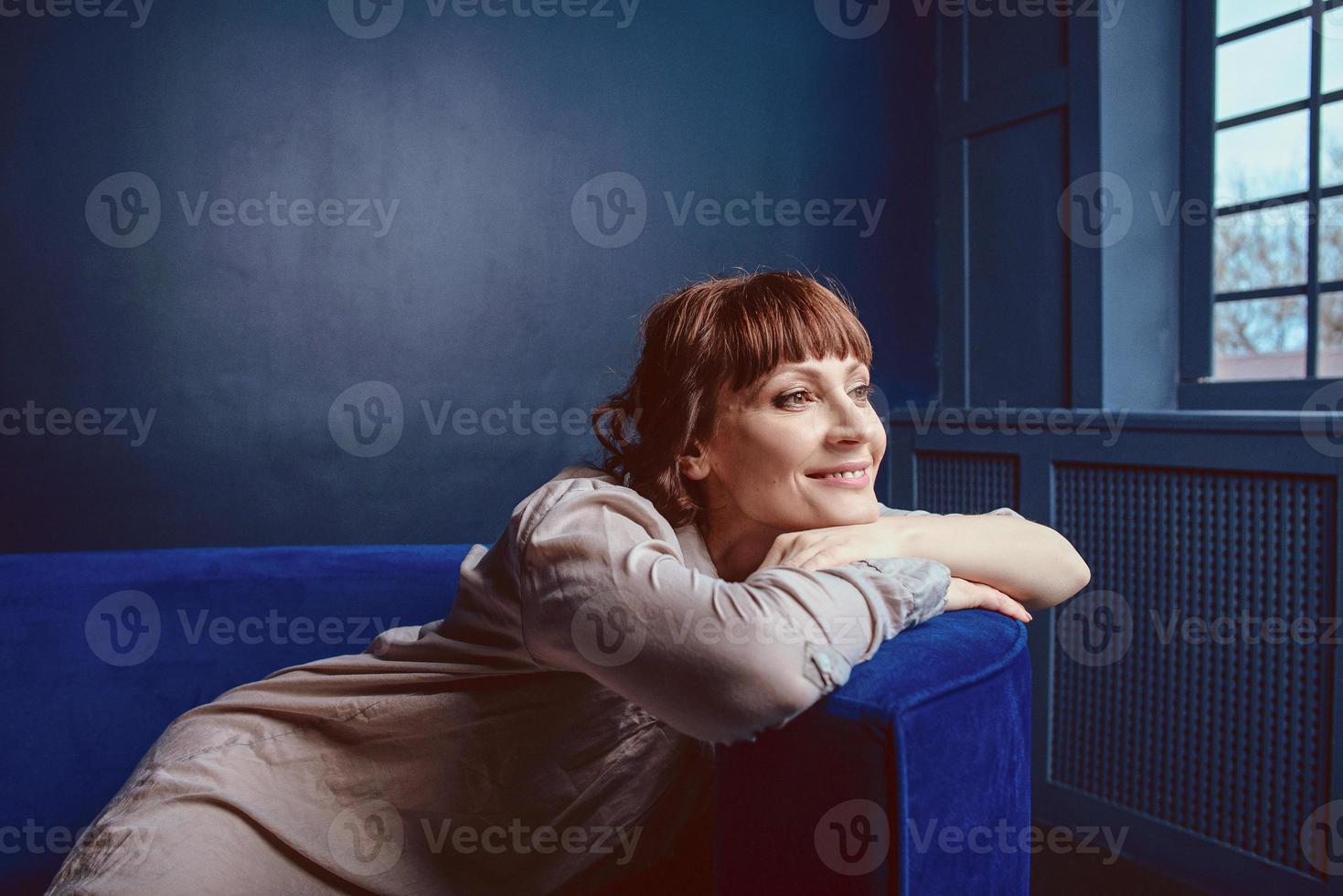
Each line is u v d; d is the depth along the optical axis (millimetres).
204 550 1497
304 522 1936
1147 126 2064
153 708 1416
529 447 2096
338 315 1942
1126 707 1896
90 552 1456
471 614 970
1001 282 2334
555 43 2100
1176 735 1806
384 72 1962
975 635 854
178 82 1823
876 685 729
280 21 1886
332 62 1924
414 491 2014
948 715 739
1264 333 1930
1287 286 1870
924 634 843
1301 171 1841
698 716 752
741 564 1039
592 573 806
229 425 1878
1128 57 2047
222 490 1877
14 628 1362
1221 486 1706
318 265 1926
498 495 2076
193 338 1848
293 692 1062
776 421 928
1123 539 1890
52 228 1758
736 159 2277
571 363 2127
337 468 1955
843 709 714
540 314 2098
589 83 2131
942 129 2488
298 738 1028
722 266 2271
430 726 987
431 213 2002
